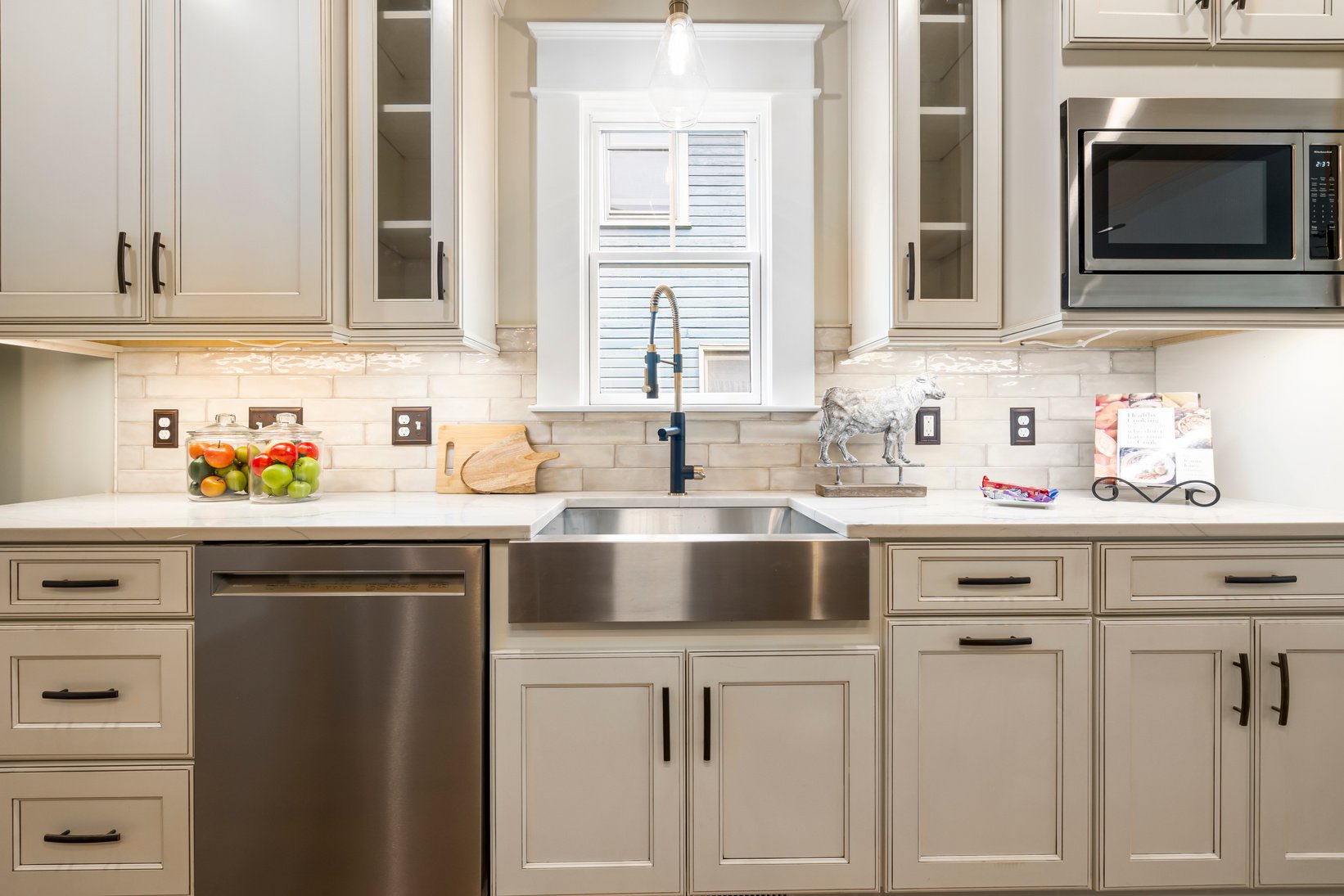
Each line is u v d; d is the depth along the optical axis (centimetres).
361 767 130
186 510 154
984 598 134
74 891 130
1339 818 134
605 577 131
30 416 170
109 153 154
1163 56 149
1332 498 151
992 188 167
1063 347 200
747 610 132
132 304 154
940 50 168
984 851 135
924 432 199
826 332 199
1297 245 147
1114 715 134
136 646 129
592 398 202
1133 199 147
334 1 160
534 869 131
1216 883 134
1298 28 147
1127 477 178
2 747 129
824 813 134
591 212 202
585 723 132
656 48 196
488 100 188
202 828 130
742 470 199
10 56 153
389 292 166
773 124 197
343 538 130
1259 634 134
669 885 133
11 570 129
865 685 134
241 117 155
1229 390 176
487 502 173
